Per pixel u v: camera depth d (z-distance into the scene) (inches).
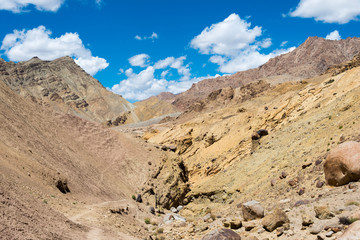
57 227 700.7
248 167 2091.5
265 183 1561.3
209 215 1279.5
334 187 917.2
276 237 698.8
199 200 2167.8
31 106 2041.1
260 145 2436.0
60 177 1306.6
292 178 1304.1
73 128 2246.6
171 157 2642.7
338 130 1448.1
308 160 1368.1
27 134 1549.0
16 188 783.1
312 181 1105.4
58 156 1638.8
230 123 3735.2
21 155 1257.4
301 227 698.2
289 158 1638.8
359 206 669.9
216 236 700.0
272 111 3026.6
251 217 934.4
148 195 2065.7
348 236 474.3
